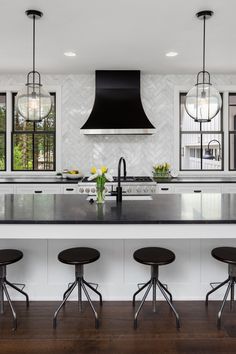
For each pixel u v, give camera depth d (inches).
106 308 99.7
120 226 81.5
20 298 104.5
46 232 81.4
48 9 114.3
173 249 104.0
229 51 160.1
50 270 103.6
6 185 182.7
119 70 192.9
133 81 193.5
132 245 103.8
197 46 152.9
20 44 149.7
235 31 134.5
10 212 90.3
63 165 206.5
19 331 87.6
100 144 206.2
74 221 80.4
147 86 204.7
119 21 124.5
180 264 104.3
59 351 79.2
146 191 176.4
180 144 212.5
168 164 204.5
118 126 183.2
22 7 112.7
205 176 209.8
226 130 208.7
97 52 160.9
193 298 104.7
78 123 205.2
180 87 204.5
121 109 189.0
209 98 109.0
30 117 116.2
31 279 103.7
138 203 106.1
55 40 144.5
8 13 117.3
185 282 104.7
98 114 187.8
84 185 173.2
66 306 100.8
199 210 93.5
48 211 91.8
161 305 101.6
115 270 104.2
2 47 153.7
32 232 81.4
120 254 103.9
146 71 196.2
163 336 85.4
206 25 128.3
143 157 207.0
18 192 183.2
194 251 104.1
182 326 90.0
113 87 193.3
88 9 114.3
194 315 95.8
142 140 206.5
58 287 103.9
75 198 116.3
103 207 98.5
